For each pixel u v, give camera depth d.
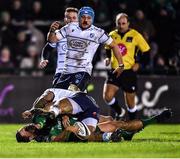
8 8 48.22
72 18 29.73
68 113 25.28
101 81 41.06
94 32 27.16
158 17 45.97
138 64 35.22
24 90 41.41
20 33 45.97
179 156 21.17
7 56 44.88
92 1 42.84
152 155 21.28
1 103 41.31
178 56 44.06
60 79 27.00
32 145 24.38
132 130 26.59
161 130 35.28
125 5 46.09
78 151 22.31
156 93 41.53
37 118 25.31
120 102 40.94
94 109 25.62
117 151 22.36
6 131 34.25
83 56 27.05
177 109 41.62
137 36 34.91
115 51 27.64
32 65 45.31
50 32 26.98
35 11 48.53
